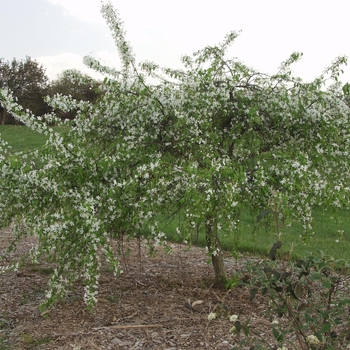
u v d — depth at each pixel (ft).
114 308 13.41
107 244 11.72
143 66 13.50
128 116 13.47
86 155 12.35
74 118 13.82
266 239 22.39
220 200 11.19
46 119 13.24
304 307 7.40
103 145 14.32
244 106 13.00
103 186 12.23
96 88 14.03
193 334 11.44
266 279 7.18
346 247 21.27
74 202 11.85
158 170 11.67
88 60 13.51
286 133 13.69
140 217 11.89
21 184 12.14
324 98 13.15
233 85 13.44
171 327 11.91
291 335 11.01
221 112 13.60
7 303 13.82
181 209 13.56
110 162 11.78
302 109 12.48
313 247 21.11
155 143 13.32
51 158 12.35
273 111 13.14
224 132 13.91
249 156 14.02
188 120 12.51
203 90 13.21
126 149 12.59
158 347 10.75
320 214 27.91
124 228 12.46
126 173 12.82
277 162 12.80
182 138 12.90
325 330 6.60
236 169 12.21
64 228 11.25
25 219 12.65
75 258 12.12
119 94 13.52
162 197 12.32
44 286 15.55
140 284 15.92
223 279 15.33
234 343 10.84
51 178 12.04
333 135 13.06
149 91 12.92
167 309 13.32
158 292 15.01
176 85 13.75
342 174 14.12
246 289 15.10
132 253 20.47
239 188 11.47
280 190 12.50
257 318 12.45
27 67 109.40
